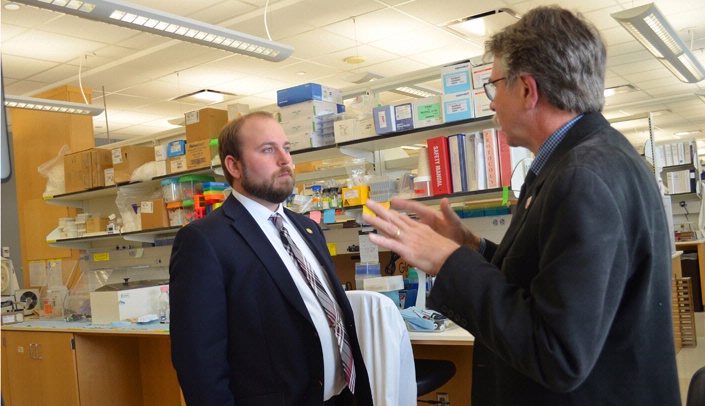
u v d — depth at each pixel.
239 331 1.69
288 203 3.28
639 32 5.01
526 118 0.98
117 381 3.77
